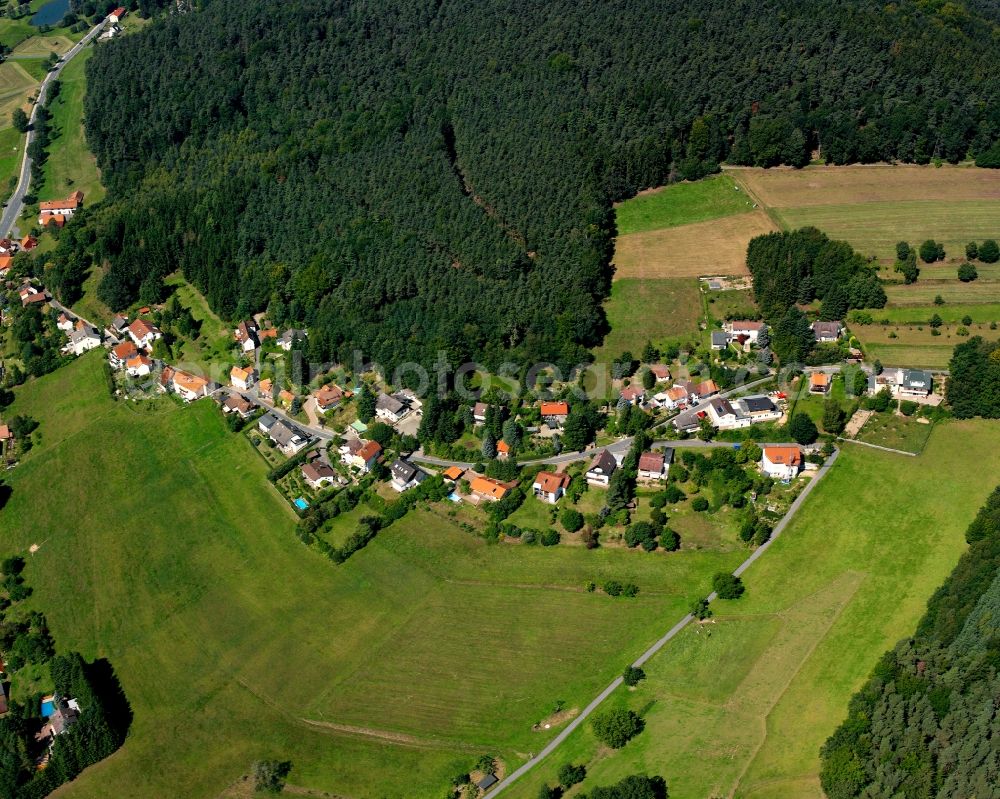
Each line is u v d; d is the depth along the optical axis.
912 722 148.38
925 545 185.75
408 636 183.75
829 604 177.12
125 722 176.38
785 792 148.25
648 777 153.38
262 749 168.38
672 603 182.25
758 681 165.88
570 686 170.75
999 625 158.38
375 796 158.88
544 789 151.50
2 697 182.88
